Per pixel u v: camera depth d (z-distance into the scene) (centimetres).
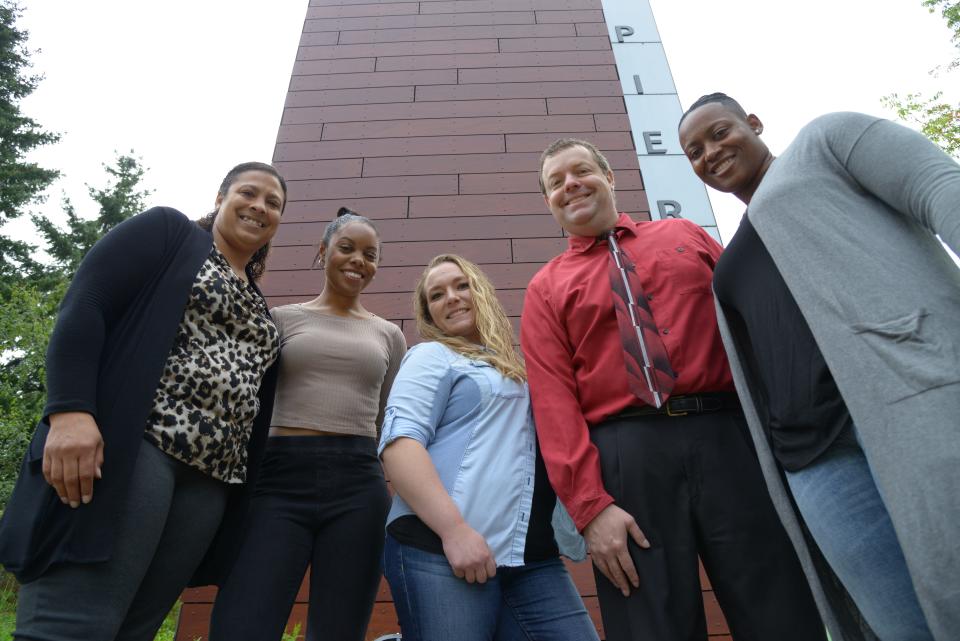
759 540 123
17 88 1184
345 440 173
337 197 360
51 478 108
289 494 161
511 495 137
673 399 134
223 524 150
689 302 144
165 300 133
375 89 414
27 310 855
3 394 729
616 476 132
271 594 144
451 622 120
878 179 109
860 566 106
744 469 129
